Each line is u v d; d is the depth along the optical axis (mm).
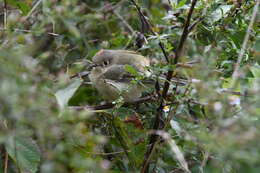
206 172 7598
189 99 7668
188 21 8133
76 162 6121
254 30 9055
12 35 6766
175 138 8586
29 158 6992
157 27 11164
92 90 11555
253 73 8336
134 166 8430
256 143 5559
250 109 6492
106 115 8680
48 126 5680
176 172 8750
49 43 10875
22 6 9211
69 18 7418
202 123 6812
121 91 8531
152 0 12953
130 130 8367
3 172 8289
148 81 8906
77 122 6625
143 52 11617
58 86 6434
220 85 7969
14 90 5371
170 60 8742
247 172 6891
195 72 7332
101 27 12539
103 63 10961
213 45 9188
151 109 9594
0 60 5707
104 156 9188
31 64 6102
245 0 9352
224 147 5523
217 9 8914
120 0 12484
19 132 5473
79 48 11320
